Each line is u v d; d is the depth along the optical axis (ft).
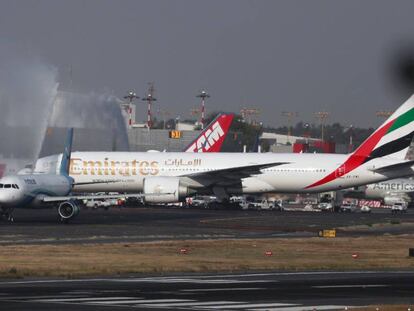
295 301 270.67
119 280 327.88
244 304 262.26
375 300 274.77
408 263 405.39
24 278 329.72
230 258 418.10
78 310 244.01
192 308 252.01
